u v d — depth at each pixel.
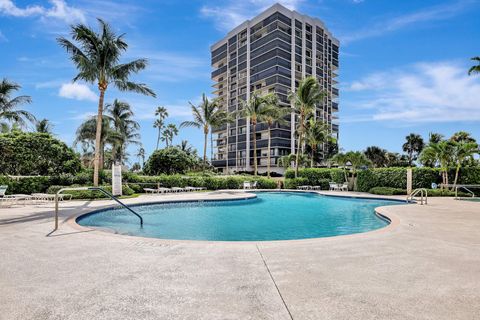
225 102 71.31
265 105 33.81
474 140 33.00
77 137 30.78
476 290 3.22
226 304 2.86
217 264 4.18
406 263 4.23
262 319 2.56
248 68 63.09
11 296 3.03
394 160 59.88
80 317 2.58
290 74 59.16
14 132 19.17
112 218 11.01
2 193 12.59
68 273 3.77
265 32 62.47
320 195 21.00
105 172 19.97
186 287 3.30
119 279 3.56
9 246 5.23
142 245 5.32
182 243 5.48
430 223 7.79
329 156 56.47
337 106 70.50
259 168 59.25
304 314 2.65
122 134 36.25
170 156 29.75
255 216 11.77
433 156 20.12
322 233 8.64
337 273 3.79
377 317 2.59
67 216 8.88
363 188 22.31
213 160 70.12
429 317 2.60
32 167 18.64
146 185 21.86
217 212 12.84
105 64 17.89
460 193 17.92
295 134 52.03
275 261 4.32
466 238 5.96
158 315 2.63
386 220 9.35
